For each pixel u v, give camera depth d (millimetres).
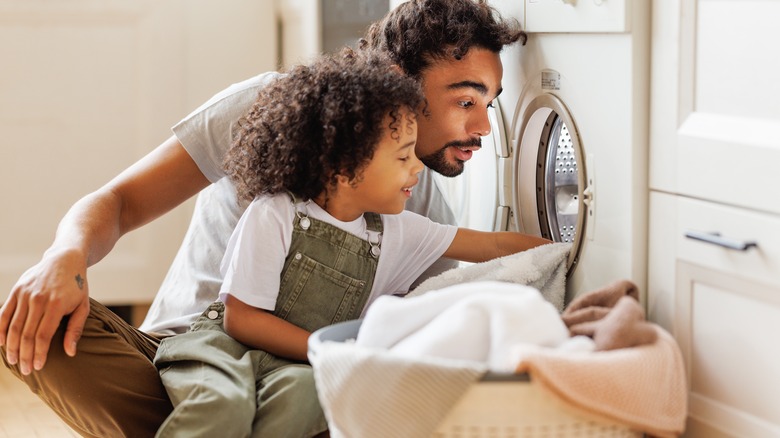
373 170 1417
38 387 1442
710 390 1258
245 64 2809
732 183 1193
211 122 1672
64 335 1406
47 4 2645
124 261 2762
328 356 1124
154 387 1473
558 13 1491
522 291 1201
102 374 1433
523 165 1714
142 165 1677
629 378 1082
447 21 1546
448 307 1208
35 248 2732
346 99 1397
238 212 1719
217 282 1681
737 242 1162
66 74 2688
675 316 1304
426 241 1582
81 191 2736
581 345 1142
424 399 1068
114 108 2725
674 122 1288
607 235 1420
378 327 1210
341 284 1490
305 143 1428
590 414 1067
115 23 2697
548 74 1560
